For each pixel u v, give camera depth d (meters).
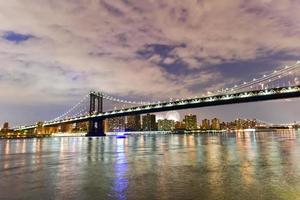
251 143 83.19
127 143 100.00
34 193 22.55
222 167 33.06
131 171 31.66
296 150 54.56
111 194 21.86
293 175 27.48
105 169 33.66
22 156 52.50
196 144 83.50
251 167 32.75
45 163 40.59
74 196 21.58
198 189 22.64
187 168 32.81
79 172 31.80
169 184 24.55
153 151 58.78
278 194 20.88
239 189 22.41
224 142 93.44
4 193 22.64
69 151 63.84
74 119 175.75
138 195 21.39
